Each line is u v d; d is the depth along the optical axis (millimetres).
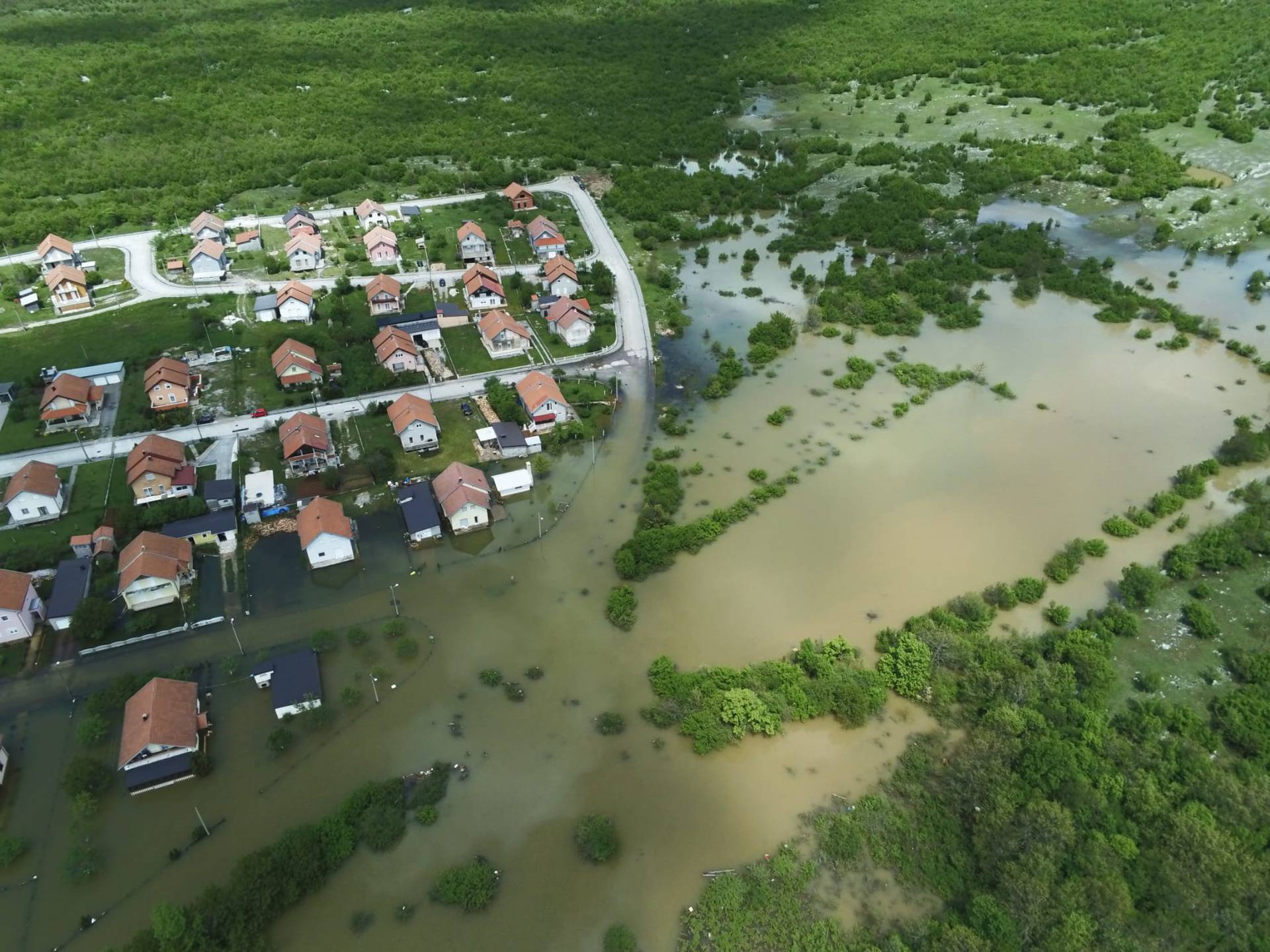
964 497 82062
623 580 71500
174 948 42719
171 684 57500
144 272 121375
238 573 71062
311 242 122375
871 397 97312
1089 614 67312
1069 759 52750
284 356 94812
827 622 67875
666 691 60219
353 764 55906
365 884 48781
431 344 104188
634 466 85500
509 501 80375
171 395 89750
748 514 78938
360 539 74750
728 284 122625
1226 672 63031
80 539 70938
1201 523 78938
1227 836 48188
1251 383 100000
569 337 104750
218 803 53188
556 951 45938
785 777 55500
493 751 56969
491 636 65938
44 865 49531
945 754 56594
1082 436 91250
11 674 61438
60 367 97562
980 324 112875
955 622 65625
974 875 48719
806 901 48000
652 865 50219
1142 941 43875
